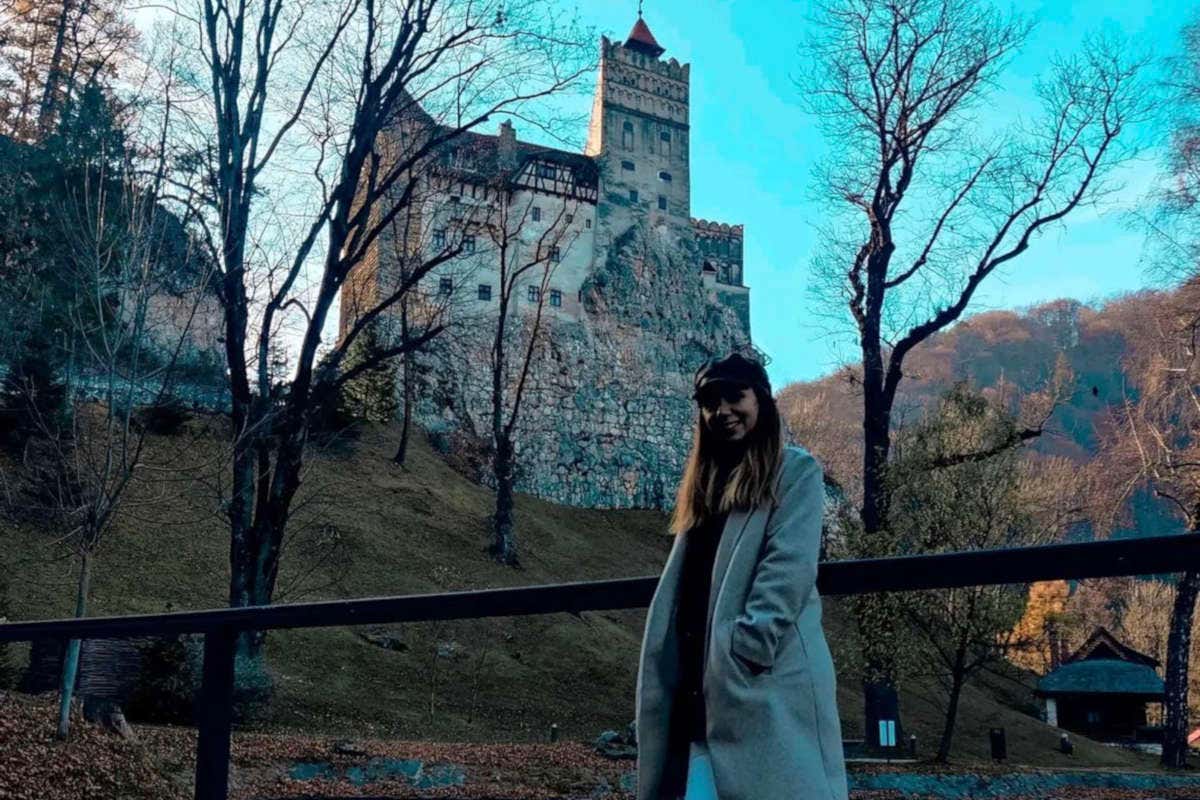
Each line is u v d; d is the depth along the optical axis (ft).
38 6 102.37
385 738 56.59
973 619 56.18
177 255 47.73
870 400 68.33
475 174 91.15
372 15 60.34
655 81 248.93
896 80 69.00
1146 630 161.38
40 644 42.91
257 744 39.09
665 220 240.53
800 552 6.78
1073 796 45.34
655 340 224.74
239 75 56.18
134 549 76.23
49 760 27.48
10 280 62.23
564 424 199.11
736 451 7.64
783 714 6.59
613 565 136.15
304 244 57.57
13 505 67.31
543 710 73.41
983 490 61.52
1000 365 240.53
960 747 85.87
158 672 45.39
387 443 139.85
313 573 90.53
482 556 113.70
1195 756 84.33
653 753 7.19
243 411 55.36
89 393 49.62
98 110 68.85
